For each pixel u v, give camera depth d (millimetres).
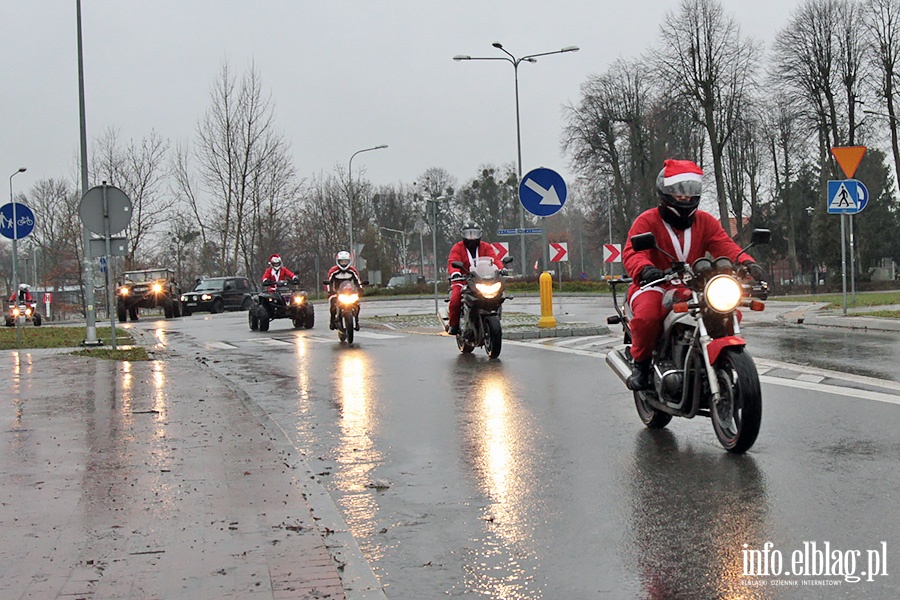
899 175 46344
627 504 5438
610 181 59656
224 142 47938
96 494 5668
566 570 4359
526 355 13695
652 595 4016
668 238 7215
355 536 5004
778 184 62094
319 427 8359
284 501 5453
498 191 87500
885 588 4000
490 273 13469
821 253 50875
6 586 4059
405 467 6652
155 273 39719
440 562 4543
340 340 17547
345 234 67812
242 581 4098
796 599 3926
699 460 6465
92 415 8609
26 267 74750
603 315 24078
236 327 25391
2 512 5289
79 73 18703
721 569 4293
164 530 4887
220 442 7242
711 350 6391
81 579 4141
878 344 13109
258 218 48469
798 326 17328
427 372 12102
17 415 8664
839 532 4746
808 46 47062
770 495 5473
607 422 8062
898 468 5980
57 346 18031
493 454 6957
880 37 45875
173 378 11398
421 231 80188
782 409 8195
